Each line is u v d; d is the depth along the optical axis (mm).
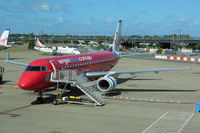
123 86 34031
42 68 22625
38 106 21953
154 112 20125
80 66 29422
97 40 187250
